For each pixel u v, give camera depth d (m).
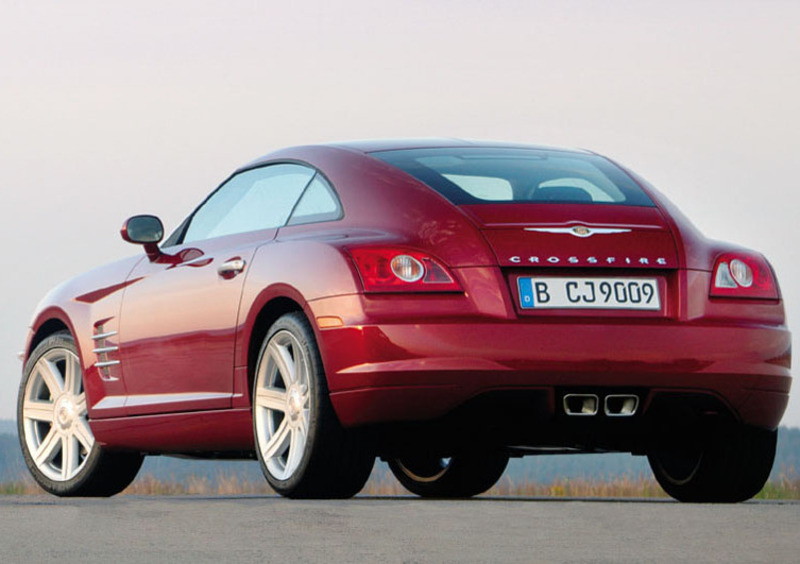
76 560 6.64
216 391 11.99
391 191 11.15
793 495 25.94
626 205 11.24
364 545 7.23
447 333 10.27
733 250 11.26
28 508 9.60
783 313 11.34
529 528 8.09
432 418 10.33
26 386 14.58
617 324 10.52
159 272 12.99
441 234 10.59
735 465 11.45
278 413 11.44
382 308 10.33
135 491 27.56
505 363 10.28
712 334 10.75
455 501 10.76
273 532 7.82
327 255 10.69
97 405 13.64
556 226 10.71
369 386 10.28
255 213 12.36
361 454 10.70
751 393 10.89
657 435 11.04
